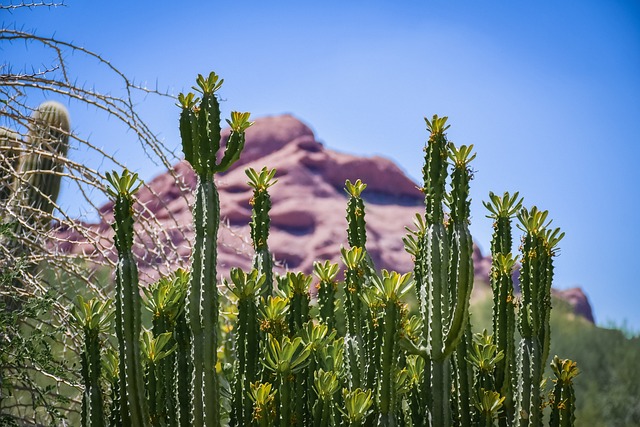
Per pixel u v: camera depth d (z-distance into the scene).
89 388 4.49
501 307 5.00
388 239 49.50
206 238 4.44
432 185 4.58
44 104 7.88
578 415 19.62
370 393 4.50
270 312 4.71
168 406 4.59
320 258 45.75
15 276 6.00
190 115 4.54
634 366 20.20
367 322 4.66
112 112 6.71
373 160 55.34
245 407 4.59
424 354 4.55
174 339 4.68
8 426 5.57
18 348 5.45
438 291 4.54
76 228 6.50
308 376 4.75
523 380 4.89
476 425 4.89
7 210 6.26
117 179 4.47
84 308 4.53
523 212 4.99
